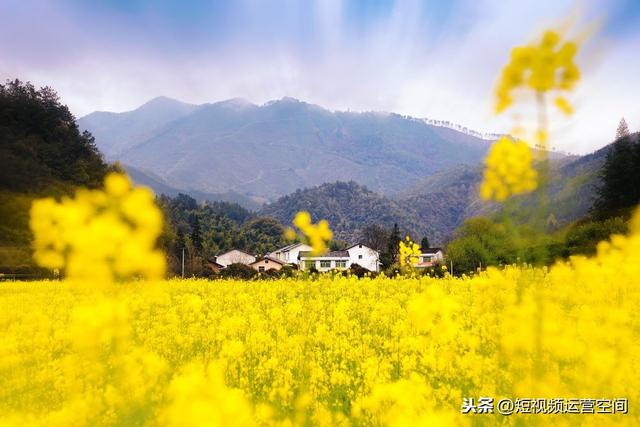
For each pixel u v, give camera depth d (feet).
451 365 20.04
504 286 16.78
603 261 24.06
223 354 24.03
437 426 11.12
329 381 20.98
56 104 192.85
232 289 62.64
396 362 23.06
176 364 24.07
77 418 16.20
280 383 19.63
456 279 61.52
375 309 39.73
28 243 104.32
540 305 11.85
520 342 13.32
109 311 16.19
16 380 21.35
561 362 16.26
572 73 8.34
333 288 51.70
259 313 42.01
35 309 46.14
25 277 102.32
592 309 19.88
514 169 9.04
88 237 12.36
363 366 20.94
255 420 14.05
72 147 168.14
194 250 181.06
